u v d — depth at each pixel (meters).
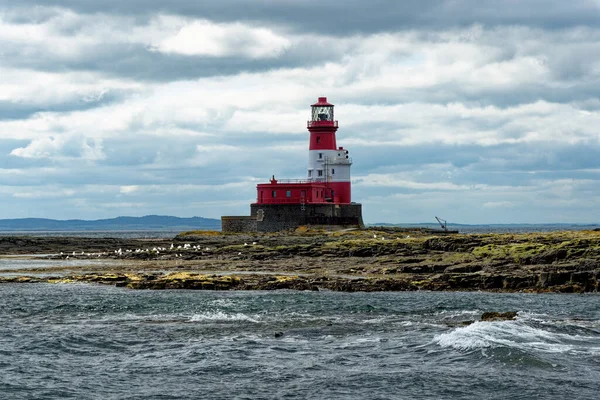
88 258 170.62
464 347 64.94
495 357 61.44
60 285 113.94
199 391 54.06
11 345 67.75
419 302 95.88
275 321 80.50
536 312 87.62
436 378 56.47
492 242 136.38
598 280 106.56
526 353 61.91
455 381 55.72
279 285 109.69
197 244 189.00
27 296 100.69
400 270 122.62
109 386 55.28
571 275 107.81
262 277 118.19
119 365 61.03
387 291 107.75
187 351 65.56
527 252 121.62
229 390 54.22
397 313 86.62
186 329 75.75
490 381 55.59
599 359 61.50
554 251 118.25
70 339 70.25
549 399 51.69
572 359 61.50
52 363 61.56
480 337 67.56
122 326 77.50
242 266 139.25
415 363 60.91
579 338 69.56
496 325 73.38
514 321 76.44
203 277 113.06
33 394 53.28
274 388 54.66
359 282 110.62
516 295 103.25
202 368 59.91
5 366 60.44
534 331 71.56
